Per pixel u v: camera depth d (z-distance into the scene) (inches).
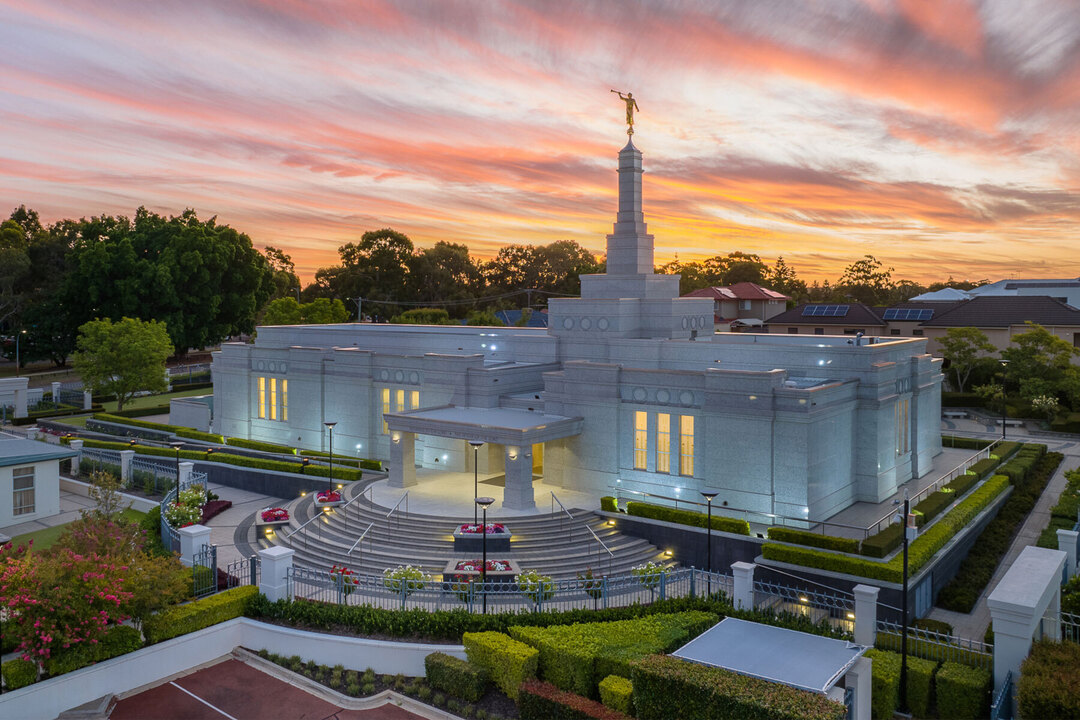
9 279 4205.2
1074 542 1295.5
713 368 1761.8
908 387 1897.1
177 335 3978.8
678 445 1675.7
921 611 1309.1
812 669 858.8
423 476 1953.7
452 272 5782.5
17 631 975.0
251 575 1328.7
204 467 2172.7
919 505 1589.6
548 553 1475.1
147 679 1077.1
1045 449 2386.8
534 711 943.7
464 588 1270.9
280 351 2399.1
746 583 1169.4
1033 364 2979.8
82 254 3919.8
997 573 1508.4
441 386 2026.3
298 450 2222.0
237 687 1077.8
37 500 1743.4
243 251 4355.3
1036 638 1022.4
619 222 2075.5
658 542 1544.0
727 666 868.0
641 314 2015.3
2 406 2965.1
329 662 1122.7
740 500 1578.5
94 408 3159.5
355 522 1631.4
